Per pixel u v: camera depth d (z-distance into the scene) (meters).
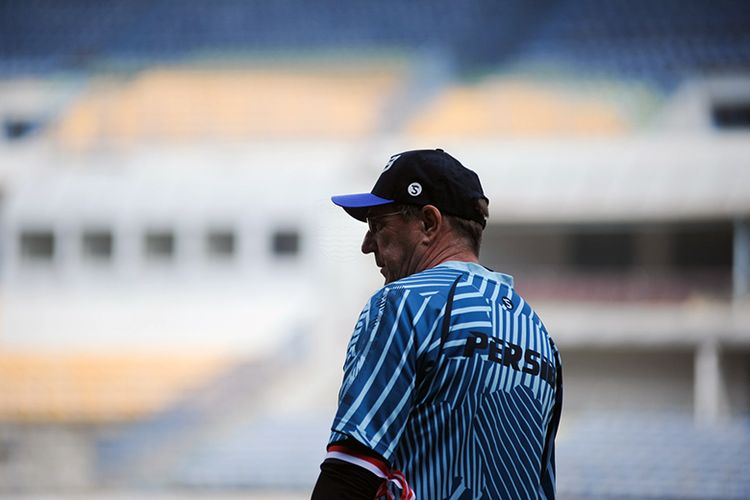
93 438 60.31
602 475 55.56
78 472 59.25
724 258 71.94
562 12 79.00
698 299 62.69
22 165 69.94
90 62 79.06
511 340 7.28
